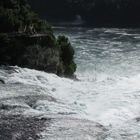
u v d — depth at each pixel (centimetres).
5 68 3934
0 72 3772
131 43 7206
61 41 4656
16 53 4166
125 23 11362
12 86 3394
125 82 4000
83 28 9938
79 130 2522
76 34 8488
